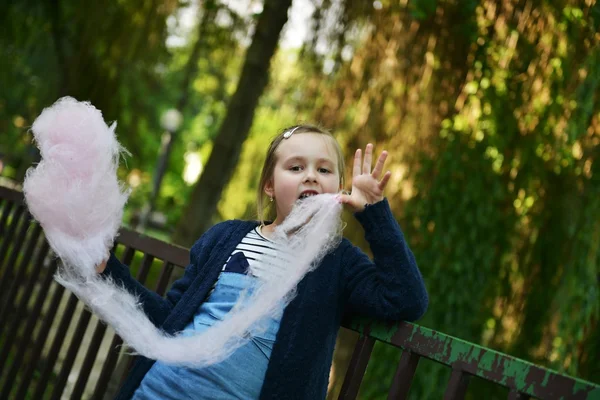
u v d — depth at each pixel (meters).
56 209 1.59
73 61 7.00
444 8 4.62
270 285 1.64
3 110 7.95
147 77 7.32
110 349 2.37
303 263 1.63
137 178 10.79
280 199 1.81
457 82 4.81
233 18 5.33
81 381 2.43
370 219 1.64
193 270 1.92
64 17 7.09
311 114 5.41
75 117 1.59
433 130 4.96
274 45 4.84
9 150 8.84
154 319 1.83
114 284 1.74
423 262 4.74
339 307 1.73
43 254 2.95
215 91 6.66
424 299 1.61
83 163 1.58
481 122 4.84
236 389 1.65
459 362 1.43
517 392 1.30
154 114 9.52
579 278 4.58
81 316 2.56
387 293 1.62
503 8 4.53
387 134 5.14
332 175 1.81
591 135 4.60
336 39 4.93
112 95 7.11
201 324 1.76
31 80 7.71
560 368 4.55
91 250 1.64
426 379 4.55
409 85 4.99
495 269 4.94
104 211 1.62
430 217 4.80
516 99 4.67
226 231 1.93
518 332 4.96
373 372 4.72
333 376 5.27
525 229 4.94
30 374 2.71
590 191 4.67
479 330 4.86
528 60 4.51
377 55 5.03
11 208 3.38
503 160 4.85
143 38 6.39
